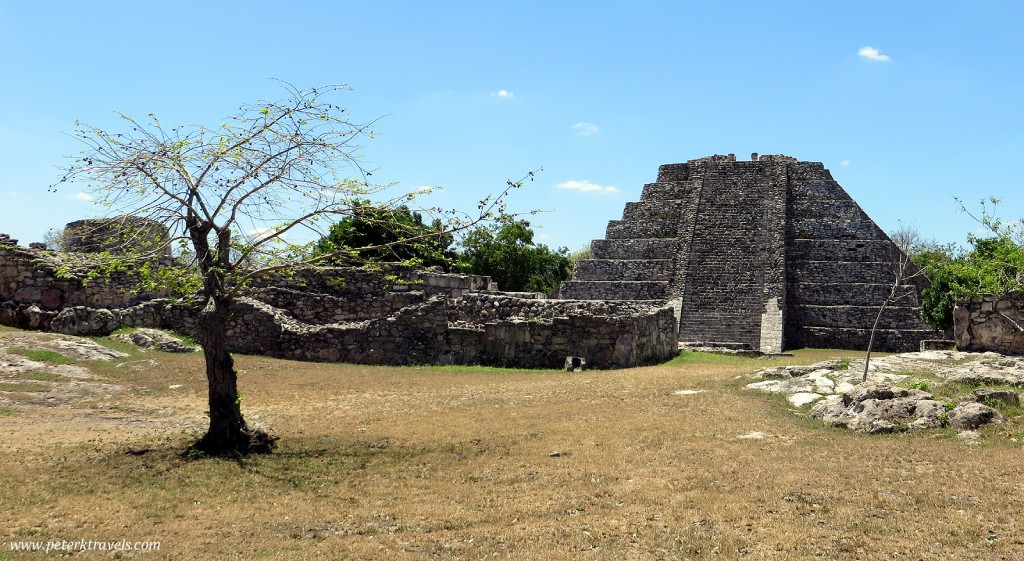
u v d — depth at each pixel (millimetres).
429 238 16844
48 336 23594
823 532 8945
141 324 26969
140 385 20562
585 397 18875
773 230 59406
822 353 45406
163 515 10664
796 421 15188
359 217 14695
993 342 24203
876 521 9188
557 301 29391
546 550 8844
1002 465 11047
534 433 14789
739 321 51031
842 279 56594
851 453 12297
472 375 24578
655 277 60094
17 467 12664
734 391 18891
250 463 13242
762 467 11695
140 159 13164
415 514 10406
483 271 59594
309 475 12539
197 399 19312
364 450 13992
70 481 12109
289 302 29359
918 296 55969
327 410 18156
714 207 63312
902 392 15078
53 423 16219
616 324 27188
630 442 13750
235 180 13820
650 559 8469
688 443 13484
